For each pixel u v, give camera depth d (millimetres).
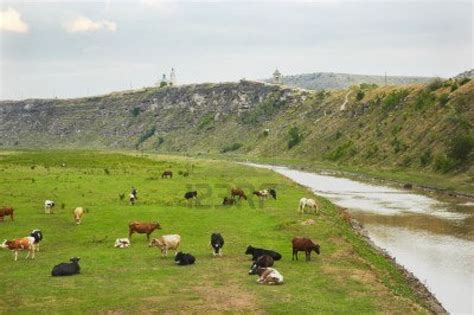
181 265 31781
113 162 114375
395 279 34156
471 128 120062
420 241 49656
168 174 85188
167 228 43594
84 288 26984
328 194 88688
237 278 29125
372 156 142375
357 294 27031
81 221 46281
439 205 74688
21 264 31656
